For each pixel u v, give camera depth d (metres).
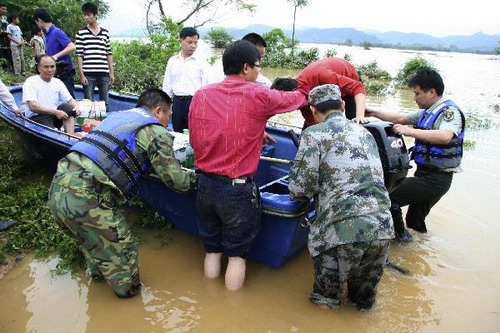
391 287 3.21
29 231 3.53
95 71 6.13
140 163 2.80
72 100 4.79
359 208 2.53
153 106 2.97
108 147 2.69
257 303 2.96
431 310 2.96
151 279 3.17
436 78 3.54
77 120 4.96
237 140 2.71
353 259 2.59
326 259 2.70
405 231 3.88
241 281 3.07
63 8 14.74
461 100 12.81
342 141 2.59
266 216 3.10
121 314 2.80
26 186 4.43
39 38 8.80
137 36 13.94
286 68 22.59
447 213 4.46
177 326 2.72
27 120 4.40
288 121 8.21
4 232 3.55
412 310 2.96
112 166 2.68
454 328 2.79
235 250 2.94
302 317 2.84
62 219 2.63
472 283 3.29
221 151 2.74
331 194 2.58
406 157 3.30
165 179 2.85
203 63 4.95
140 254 3.48
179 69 4.90
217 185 2.77
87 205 2.60
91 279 3.14
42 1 14.18
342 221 2.54
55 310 2.80
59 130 4.48
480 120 9.35
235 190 2.75
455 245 3.85
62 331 2.62
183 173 2.91
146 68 10.09
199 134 2.80
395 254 3.68
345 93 3.38
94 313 2.80
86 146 2.69
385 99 12.82
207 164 2.81
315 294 2.91
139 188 3.83
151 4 13.01
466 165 6.08
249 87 2.75
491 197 4.89
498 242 3.91
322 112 2.77
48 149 4.50
